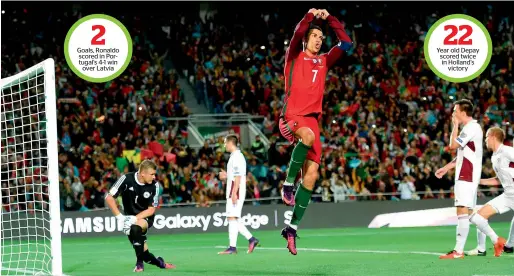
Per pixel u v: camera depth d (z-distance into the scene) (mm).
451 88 34969
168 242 20609
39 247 18609
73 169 25672
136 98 31312
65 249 18391
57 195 10047
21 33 33094
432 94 34312
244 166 15664
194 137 31109
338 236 21406
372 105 33250
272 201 27031
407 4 39281
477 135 13055
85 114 29578
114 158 27375
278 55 36125
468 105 13125
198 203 24984
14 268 12922
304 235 22094
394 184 28062
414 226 25953
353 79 34688
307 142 8719
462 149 13156
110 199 11867
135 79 32250
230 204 15602
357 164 28406
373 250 15953
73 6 36250
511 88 36594
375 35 37594
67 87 30750
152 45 35531
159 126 29797
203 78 33969
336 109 32250
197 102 33625
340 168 27734
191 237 22656
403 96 34125
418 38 38062
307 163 9094
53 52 33250
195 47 35562
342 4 38875
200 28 36844
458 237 13211
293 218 9188
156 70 33469
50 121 10039
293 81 8977
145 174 11797
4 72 31734
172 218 24375
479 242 13664
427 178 28562
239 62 34938
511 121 33250
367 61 36031
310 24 9234
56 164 10086
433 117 32656
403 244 17828
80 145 27750
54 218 10008
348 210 25844
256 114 32719
